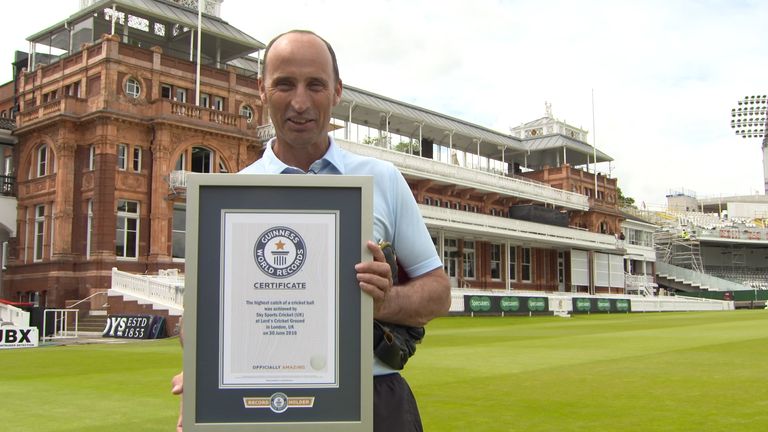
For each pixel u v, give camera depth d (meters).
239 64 47.19
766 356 13.66
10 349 18.52
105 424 7.01
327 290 2.44
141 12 38.41
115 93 35.75
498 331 24.94
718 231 86.44
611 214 70.81
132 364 13.44
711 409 7.63
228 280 2.42
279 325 2.42
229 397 2.38
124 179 35.56
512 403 8.10
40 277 36.19
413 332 2.96
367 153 44.66
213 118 38.53
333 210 2.47
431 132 60.31
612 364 12.34
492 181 56.38
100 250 34.47
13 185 39.41
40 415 7.57
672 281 81.38
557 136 70.56
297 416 2.39
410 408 2.88
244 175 2.44
